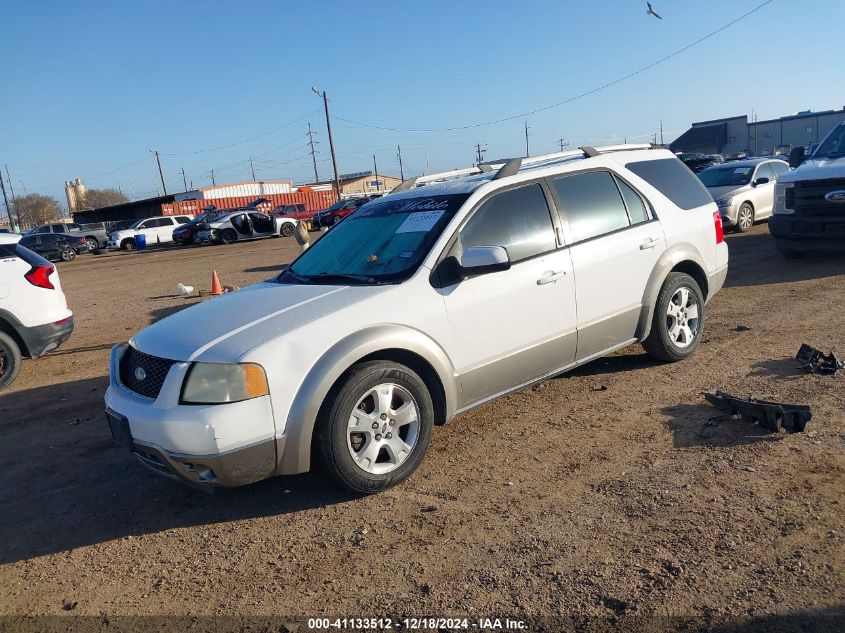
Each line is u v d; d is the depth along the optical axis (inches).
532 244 192.7
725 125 2699.3
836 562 120.6
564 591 120.6
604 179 217.5
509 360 186.1
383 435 162.6
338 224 219.1
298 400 150.3
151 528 159.0
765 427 175.2
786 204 400.8
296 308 163.5
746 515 137.9
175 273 791.7
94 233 1528.1
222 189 2438.5
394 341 161.2
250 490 173.0
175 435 144.8
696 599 114.8
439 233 179.2
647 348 233.3
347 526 150.7
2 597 136.3
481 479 166.6
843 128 422.6
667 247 226.4
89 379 297.7
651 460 166.6
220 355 147.9
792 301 315.6
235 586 132.6
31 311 299.7
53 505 175.2
